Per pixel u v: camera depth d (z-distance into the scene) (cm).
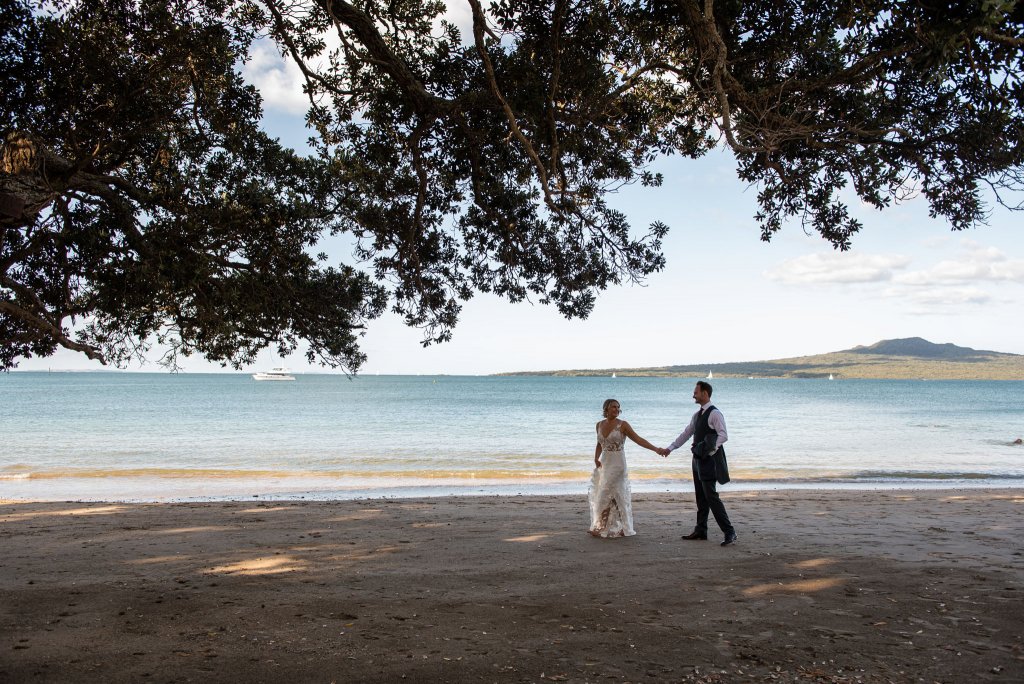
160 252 627
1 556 838
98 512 1239
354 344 761
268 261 692
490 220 754
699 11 546
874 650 482
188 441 3209
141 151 708
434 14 752
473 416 5425
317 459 2531
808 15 632
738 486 1852
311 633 522
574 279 757
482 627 538
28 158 511
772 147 578
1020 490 1708
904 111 620
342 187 771
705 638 510
